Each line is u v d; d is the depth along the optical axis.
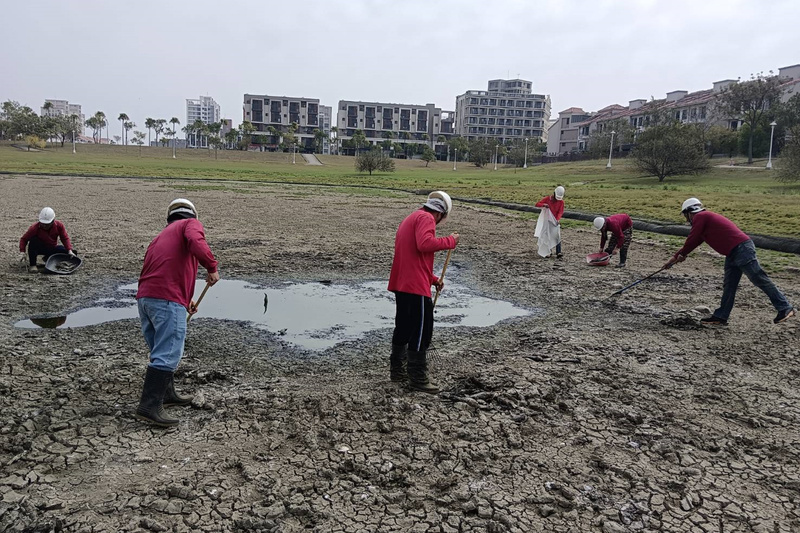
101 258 11.28
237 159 108.12
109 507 3.16
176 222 4.30
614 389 5.14
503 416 4.48
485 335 6.93
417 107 160.75
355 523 3.10
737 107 76.81
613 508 3.31
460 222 20.41
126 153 110.69
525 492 3.45
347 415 4.44
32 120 114.69
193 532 2.99
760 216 20.48
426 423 4.32
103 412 4.36
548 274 11.02
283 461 3.73
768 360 6.07
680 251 7.80
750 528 3.17
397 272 4.97
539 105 168.25
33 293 8.41
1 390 4.73
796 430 4.39
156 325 4.18
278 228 16.98
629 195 33.19
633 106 119.12
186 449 3.87
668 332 7.10
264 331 6.93
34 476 3.46
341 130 157.62
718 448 4.06
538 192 37.34
